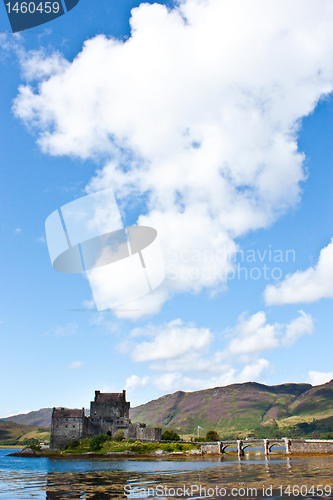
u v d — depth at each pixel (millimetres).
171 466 90938
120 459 124938
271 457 129250
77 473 74062
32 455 140750
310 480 58406
